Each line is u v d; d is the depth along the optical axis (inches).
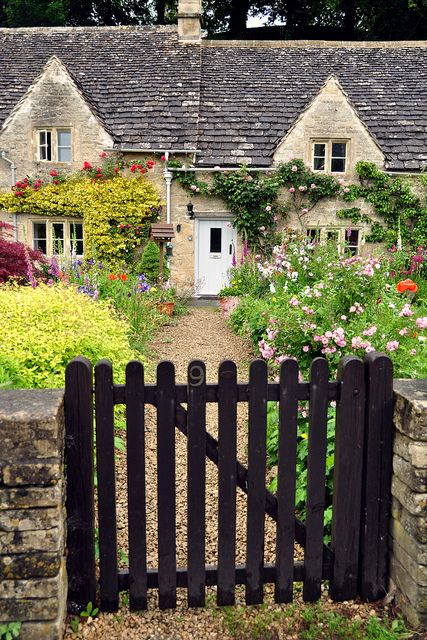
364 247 529.3
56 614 89.0
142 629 96.3
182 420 96.5
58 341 176.1
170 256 542.9
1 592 87.8
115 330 221.5
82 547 96.6
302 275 268.1
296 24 1100.5
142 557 98.7
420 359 134.6
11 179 540.1
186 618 99.2
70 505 95.2
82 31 667.4
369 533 102.0
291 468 99.0
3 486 86.4
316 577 102.6
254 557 100.7
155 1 1098.7
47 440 85.6
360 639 93.7
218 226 548.1
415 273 366.0
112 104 557.9
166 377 94.7
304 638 94.5
